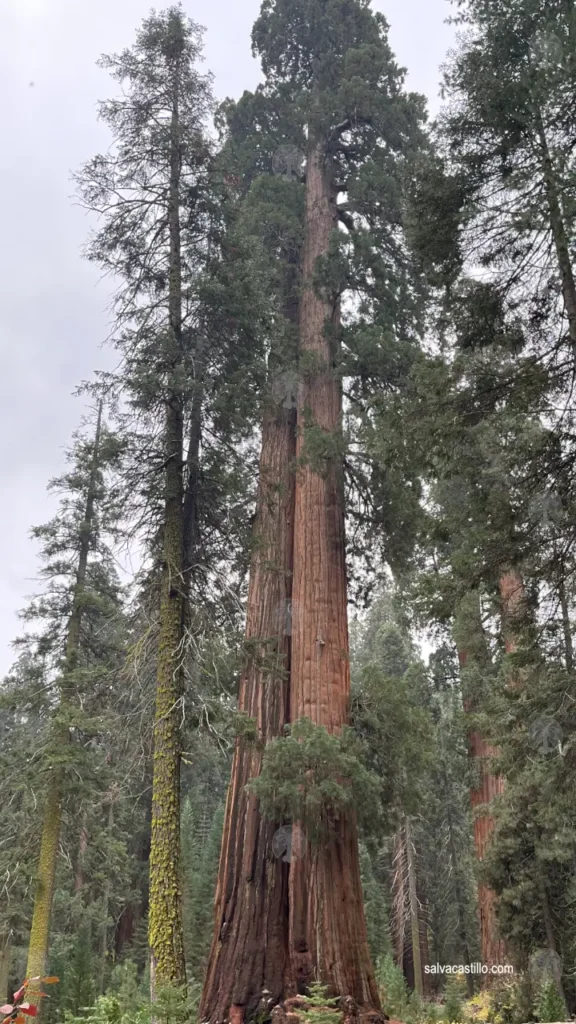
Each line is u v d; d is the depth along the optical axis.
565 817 10.98
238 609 11.39
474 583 8.40
